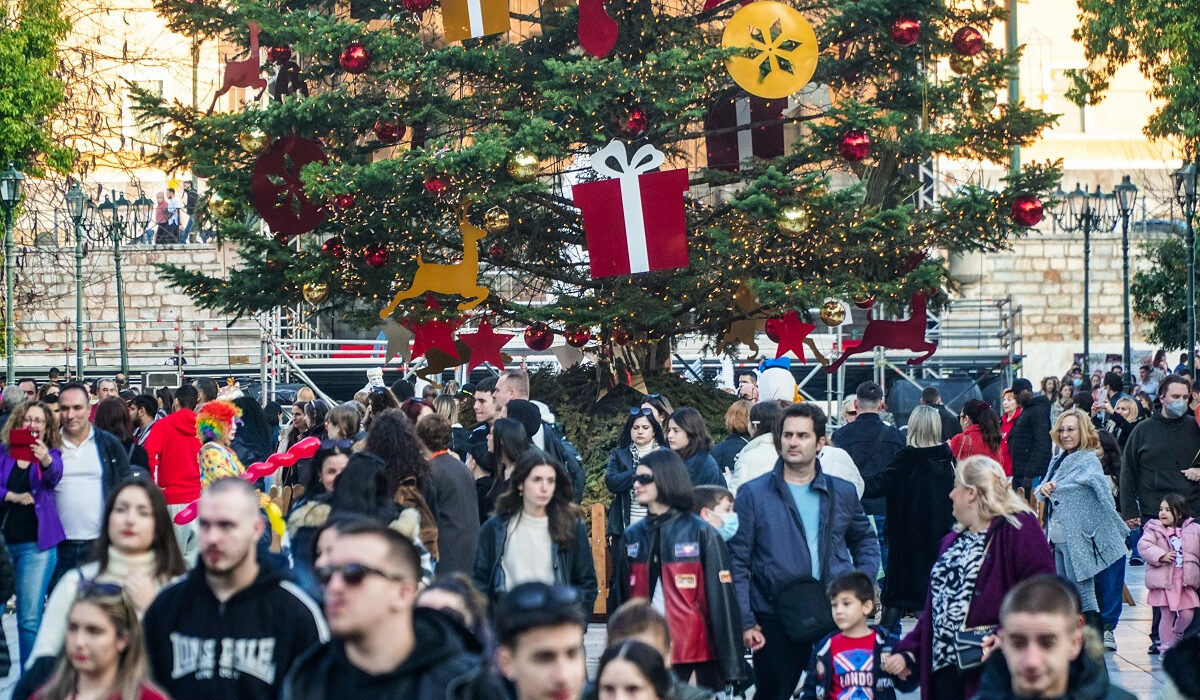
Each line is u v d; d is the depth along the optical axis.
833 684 9.84
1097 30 41.50
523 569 10.34
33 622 12.84
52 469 12.80
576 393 22.86
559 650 5.32
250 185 21.81
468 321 25.16
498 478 12.84
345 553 5.41
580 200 20.36
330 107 21.45
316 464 10.45
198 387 18.97
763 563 10.91
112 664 6.62
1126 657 14.80
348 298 23.89
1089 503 14.35
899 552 14.64
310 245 23.19
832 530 11.00
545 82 20.61
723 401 23.47
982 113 23.33
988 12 23.25
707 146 23.39
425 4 21.09
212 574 6.78
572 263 24.39
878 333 21.89
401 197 20.69
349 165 20.22
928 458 14.55
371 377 23.98
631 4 22.11
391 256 22.41
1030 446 19.75
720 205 22.78
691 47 22.12
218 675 6.67
